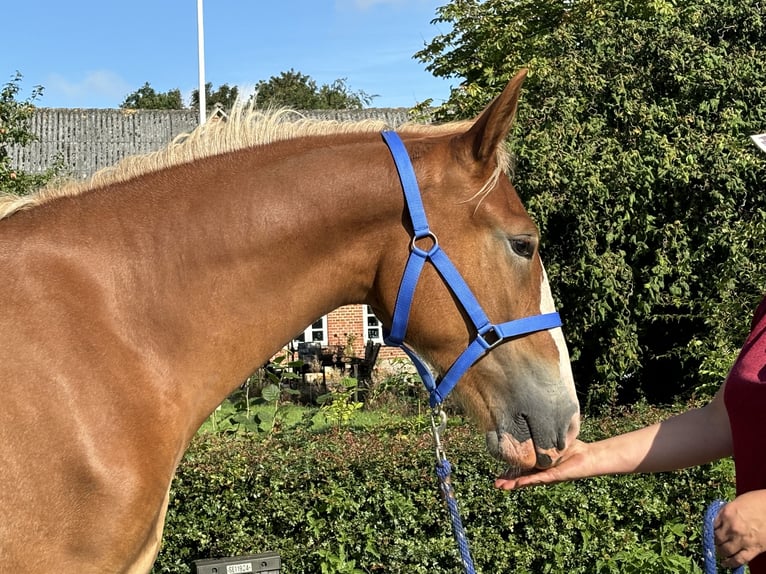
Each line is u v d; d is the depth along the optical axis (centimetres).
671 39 685
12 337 173
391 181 200
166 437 186
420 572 396
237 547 382
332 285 204
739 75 662
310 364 1187
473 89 923
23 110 900
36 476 169
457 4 1164
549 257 671
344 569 385
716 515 156
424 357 210
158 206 196
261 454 397
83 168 1753
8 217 194
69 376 174
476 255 199
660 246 648
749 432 164
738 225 621
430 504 396
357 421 627
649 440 199
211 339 193
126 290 186
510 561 408
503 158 209
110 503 175
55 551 172
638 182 632
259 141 210
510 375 201
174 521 379
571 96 682
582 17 973
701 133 647
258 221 196
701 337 636
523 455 200
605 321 668
